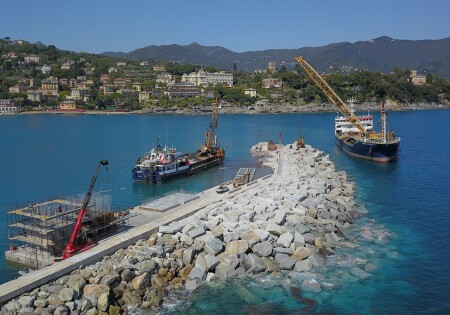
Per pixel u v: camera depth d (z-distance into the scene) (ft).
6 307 138.51
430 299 165.07
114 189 361.51
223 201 252.62
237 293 165.48
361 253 203.00
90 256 169.78
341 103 598.34
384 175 397.60
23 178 405.18
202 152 475.31
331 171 370.12
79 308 143.23
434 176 385.50
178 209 243.19
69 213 197.88
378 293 168.14
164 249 182.80
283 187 282.77
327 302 161.38
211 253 183.01
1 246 219.00
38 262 181.68
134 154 545.85
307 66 589.73
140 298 157.38
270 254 187.62
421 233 233.55
